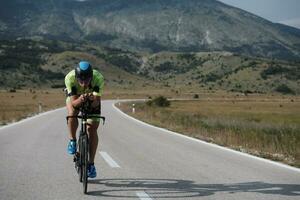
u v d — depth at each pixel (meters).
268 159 13.41
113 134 22.17
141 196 7.97
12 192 8.17
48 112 46.81
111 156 13.67
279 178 10.04
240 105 105.75
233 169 11.33
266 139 18.55
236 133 21.19
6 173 10.23
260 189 8.71
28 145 16.16
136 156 13.75
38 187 8.66
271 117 59.94
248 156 14.04
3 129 23.84
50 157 13.00
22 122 30.12
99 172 10.61
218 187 8.89
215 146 17.02
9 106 65.31
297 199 7.82
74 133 8.65
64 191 8.31
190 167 11.58
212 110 77.56
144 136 21.20
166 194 8.16
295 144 16.45
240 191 8.49
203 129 24.41
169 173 10.59
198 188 8.77
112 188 8.67
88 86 8.35
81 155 8.45
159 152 14.90
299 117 59.88
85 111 8.35
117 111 51.22
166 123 31.53
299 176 10.34
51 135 20.50
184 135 21.97
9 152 14.06
